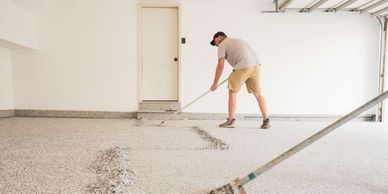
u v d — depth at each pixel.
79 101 4.79
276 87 4.84
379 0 4.25
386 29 4.74
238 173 1.44
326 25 4.84
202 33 4.78
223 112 4.79
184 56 4.78
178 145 2.19
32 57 4.77
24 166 1.53
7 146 2.09
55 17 4.74
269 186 1.24
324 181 1.32
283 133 3.01
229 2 4.78
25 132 2.83
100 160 1.67
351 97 4.89
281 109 4.85
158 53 4.93
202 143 2.29
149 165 1.59
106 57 4.78
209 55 4.78
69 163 1.60
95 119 4.48
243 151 2.00
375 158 1.83
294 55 4.84
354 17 4.84
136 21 4.77
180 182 1.29
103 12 4.76
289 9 4.76
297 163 1.66
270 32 4.82
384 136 2.90
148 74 4.95
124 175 1.37
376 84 4.88
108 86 4.79
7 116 4.63
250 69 3.29
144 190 1.18
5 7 3.88
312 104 4.87
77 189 1.17
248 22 4.80
